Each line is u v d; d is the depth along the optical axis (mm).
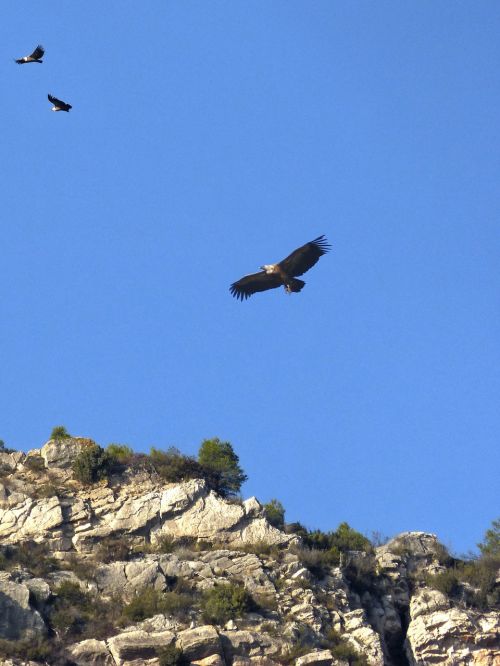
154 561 62719
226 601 59875
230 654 57594
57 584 60719
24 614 57500
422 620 65000
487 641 64000
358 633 61219
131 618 58812
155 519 66188
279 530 66625
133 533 65562
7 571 60344
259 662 57688
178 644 56969
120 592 60969
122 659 56281
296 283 48906
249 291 49312
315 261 49281
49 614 58406
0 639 56062
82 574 61344
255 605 60594
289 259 49000
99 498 67125
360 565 67000
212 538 65625
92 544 64625
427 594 66312
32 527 64938
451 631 64000
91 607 59438
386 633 64812
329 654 58594
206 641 57125
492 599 66625
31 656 55438
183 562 63031
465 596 66688
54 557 63375
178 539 65500
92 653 56375
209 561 63562
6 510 65812
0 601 57531
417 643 64188
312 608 61281
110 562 63156
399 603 66875
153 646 56719
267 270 48938
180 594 60875
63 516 65562
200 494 67250
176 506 66562
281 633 59250
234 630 58719
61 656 55906
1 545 63000
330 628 61250
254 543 65562
